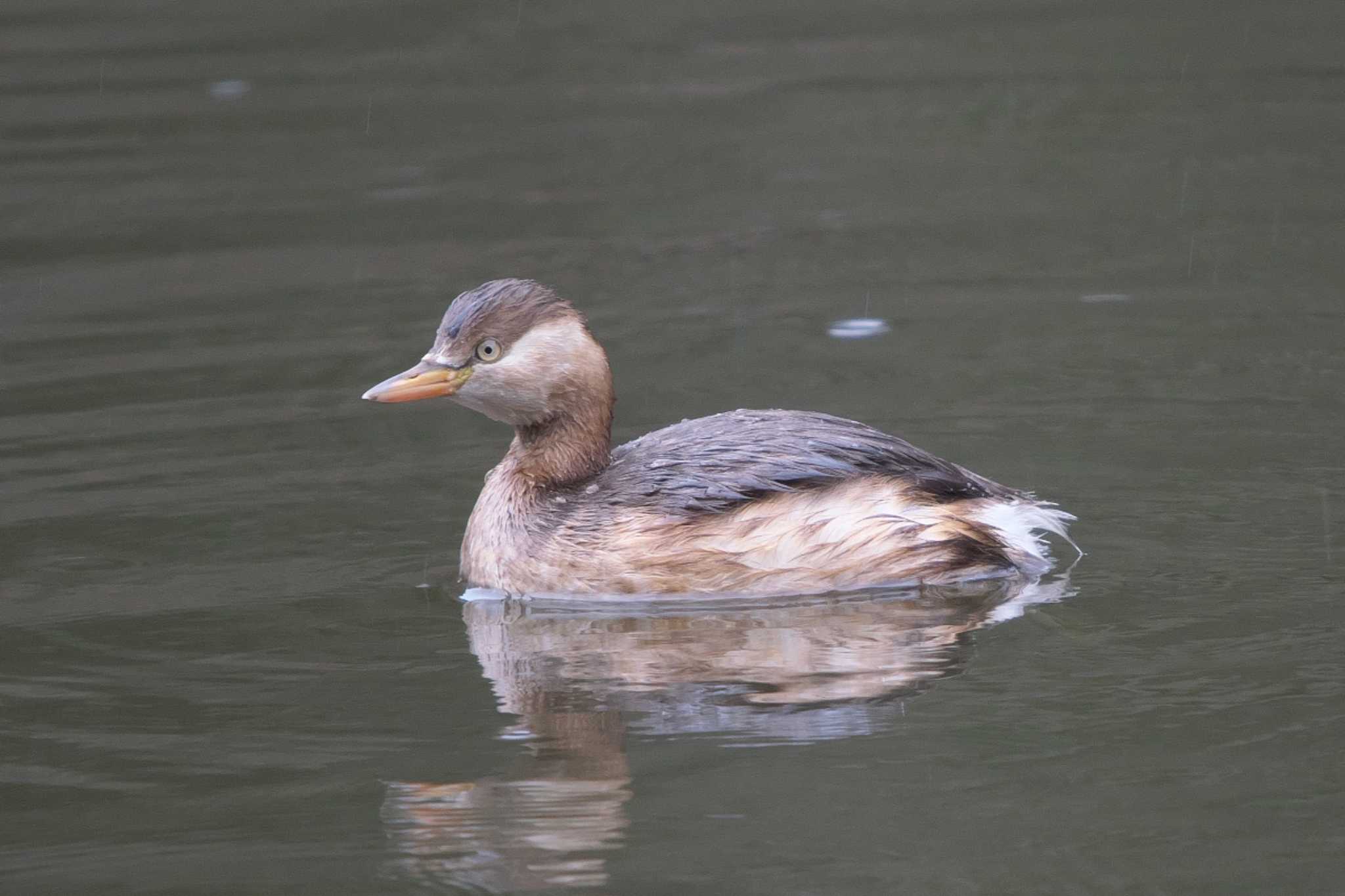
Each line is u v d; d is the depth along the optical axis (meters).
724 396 15.03
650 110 24.66
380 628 10.88
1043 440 13.89
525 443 12.05
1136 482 12.92
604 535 11.42
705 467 11.54
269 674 10.16
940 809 8.41
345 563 11.95
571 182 21.80
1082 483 12.94
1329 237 18.75
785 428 11.77
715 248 19.31
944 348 16.12
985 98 24.70
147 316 17.58
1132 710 9.36
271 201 21.25
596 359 11.91
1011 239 19.31
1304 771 8.63
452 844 8.21
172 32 29.53
